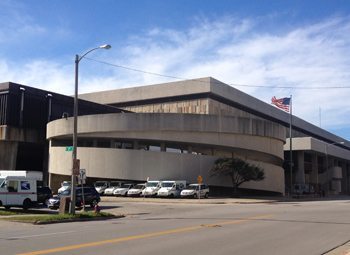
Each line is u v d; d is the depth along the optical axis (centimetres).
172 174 6078
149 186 5597
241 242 1448
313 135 12594
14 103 6594
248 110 9581
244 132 6525
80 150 6203
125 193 5647
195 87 8531
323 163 10956
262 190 6769
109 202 4612
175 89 8762
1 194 3216
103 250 1235
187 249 1280
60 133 6369
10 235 1625
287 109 7375
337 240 1523
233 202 4747
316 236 1630
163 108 8931
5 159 6488
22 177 3347
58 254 1159
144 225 2058
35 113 6838
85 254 1162
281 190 7175
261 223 2141
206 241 1460
